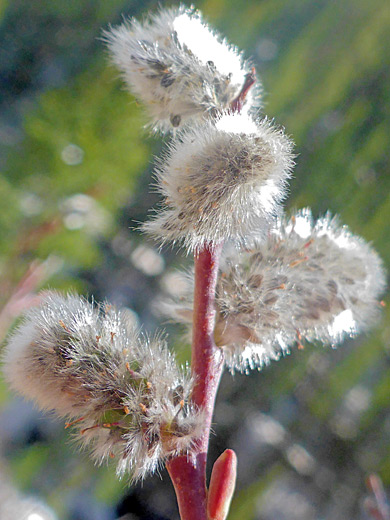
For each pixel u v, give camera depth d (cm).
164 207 12
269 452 39
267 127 12
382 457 39
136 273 38
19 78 42
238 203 11
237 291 13
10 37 43
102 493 36
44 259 28
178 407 12
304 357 40
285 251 13
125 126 31
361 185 43
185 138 12
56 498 34
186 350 30
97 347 12
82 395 12
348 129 44
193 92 13
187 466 12
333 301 13
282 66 44
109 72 33
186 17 13
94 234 32
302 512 37
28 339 12
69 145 31
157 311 35
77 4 43
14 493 32
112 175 31
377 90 46
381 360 41
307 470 39
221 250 13
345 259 13
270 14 45
